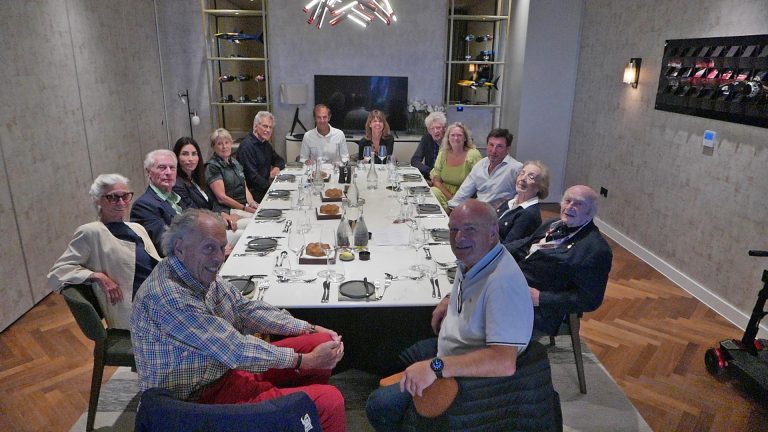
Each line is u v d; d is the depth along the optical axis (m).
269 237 2.97
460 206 1.82
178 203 3.38
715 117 3.71
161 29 6.62
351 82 6.89
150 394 1.58
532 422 1.71
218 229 1.78
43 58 3.94
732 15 3.60
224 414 1.50
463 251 1.80
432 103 7.16
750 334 2.93
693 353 3.21
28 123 3.71
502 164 3.72
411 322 2.62
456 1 6.93
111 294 2.34
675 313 3.72
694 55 3.96
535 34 5.94
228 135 4.23
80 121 4.52
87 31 4.69
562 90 6.13
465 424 1.64
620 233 5.16
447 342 1.94
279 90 6.96
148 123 6.21
